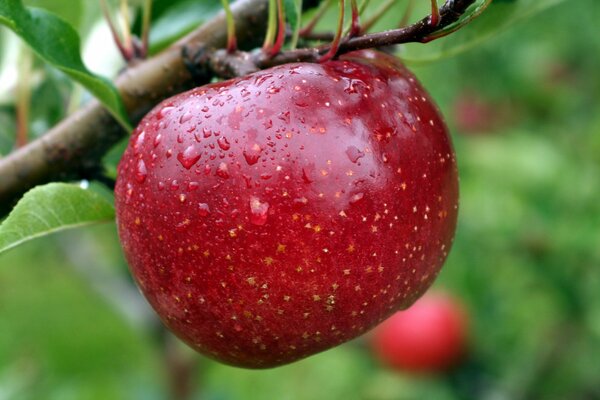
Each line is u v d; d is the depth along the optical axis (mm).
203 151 345
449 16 332
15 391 965
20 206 366
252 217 342
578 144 861
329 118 346
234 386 1051
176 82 404
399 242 351
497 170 777
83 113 413
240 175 342
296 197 341
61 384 988
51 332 1130
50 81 465
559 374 785
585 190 750
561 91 1004
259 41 404
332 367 967
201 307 355
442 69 1062
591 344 768
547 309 778
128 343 1088
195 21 449
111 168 436
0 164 411
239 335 358
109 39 516
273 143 343
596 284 732
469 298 856
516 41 1005
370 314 358
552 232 743
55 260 1148
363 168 344
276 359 365
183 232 348
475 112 1061
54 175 415
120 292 793
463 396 842
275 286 346
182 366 767
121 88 403
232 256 345
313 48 367
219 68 378
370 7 469
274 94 348
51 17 386
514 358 814
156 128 355
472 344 857
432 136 360
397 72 367
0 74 507
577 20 947
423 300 879
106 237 876
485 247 811
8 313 1179
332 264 345
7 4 377
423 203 354
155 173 351
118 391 924
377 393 880
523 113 1044
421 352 850
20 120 439
